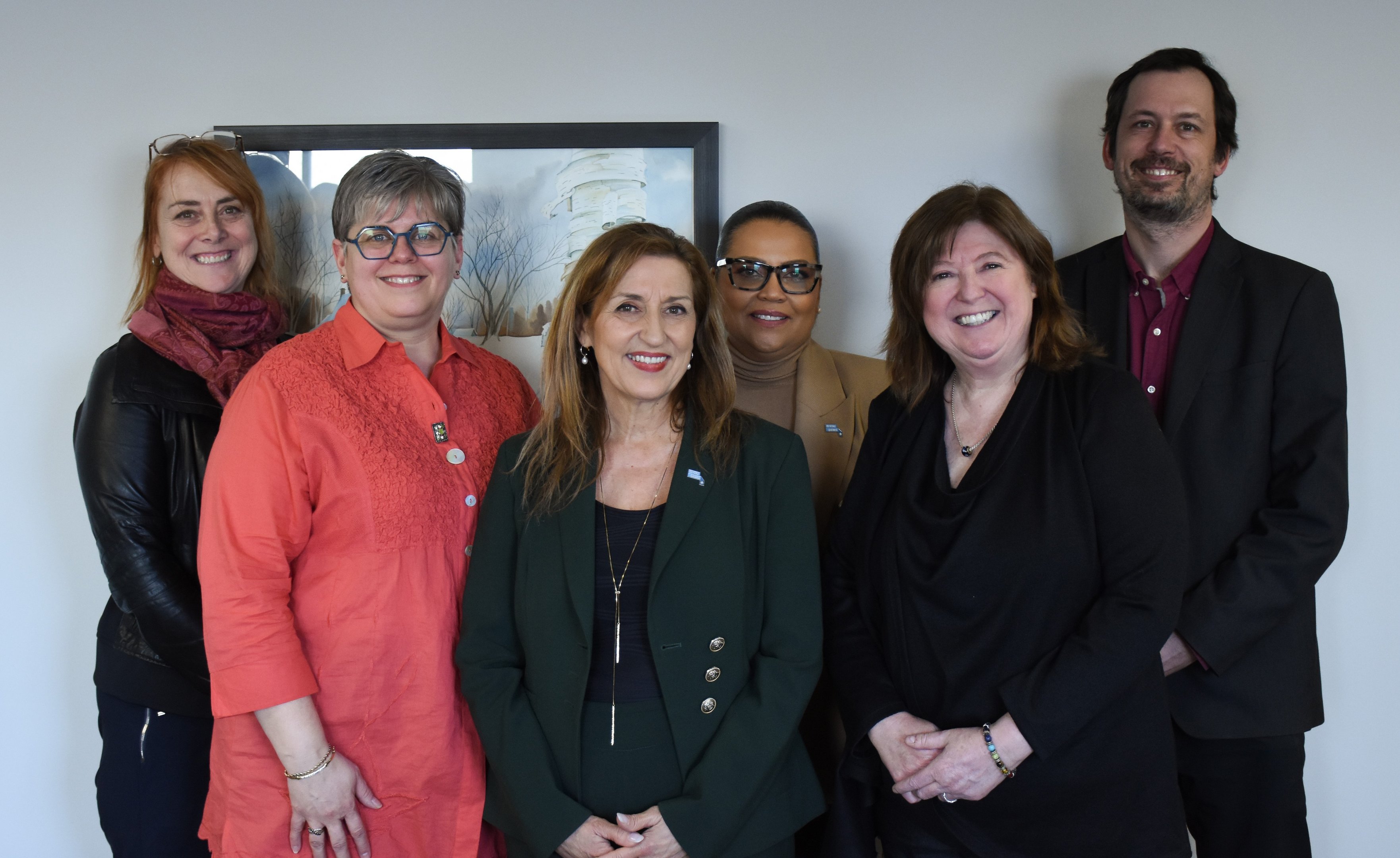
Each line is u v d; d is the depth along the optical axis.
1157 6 2.54
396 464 1.78
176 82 2.54
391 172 1.83
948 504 1.67
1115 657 1.53
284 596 1.74
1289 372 2.00
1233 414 2.03
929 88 2.57
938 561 1.67
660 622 1.66
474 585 1.79
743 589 1.72
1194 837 2.17
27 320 2.55
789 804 1.72
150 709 1.97
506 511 1.80
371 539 1.76
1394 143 2.51
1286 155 2.54
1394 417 2.54
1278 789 2.03
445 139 2.50
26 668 2.61
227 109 2.54
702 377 1.81
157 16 2.52
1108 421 1.62
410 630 1.78
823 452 2.22
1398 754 2.58
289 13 2.53
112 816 1.99
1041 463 1.63
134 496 1.89
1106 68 2.55
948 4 2.56
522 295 2.54
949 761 1.58
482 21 2.54
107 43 2.52
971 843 1.63
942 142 2.58
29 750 2.62
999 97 2.57
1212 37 2.53
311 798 1.70
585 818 1.60
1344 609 2.58
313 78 2.54
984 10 2.56
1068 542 1.59
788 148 2.58
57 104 2.53
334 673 1.76
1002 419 1.69
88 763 2.62
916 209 2.54
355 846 1.78
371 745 1.77
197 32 2.53
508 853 1.77
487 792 1.82
